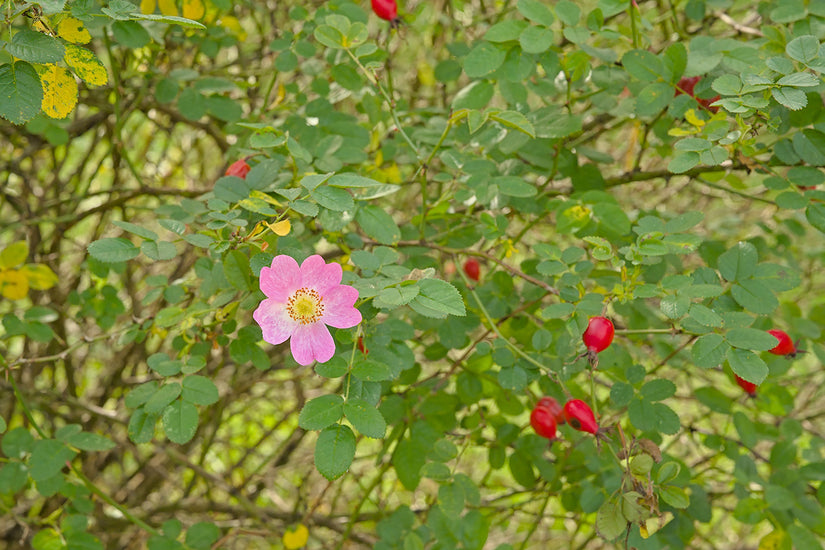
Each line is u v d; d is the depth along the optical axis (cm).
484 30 99
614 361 80
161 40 88
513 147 83
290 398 136
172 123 123
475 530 84
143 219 130
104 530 113
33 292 116
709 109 79
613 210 81
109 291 90
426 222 86
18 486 82
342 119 87
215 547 96
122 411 116
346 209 68
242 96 113
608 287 84
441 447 78
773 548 85
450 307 66
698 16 91
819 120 76
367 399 67
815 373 108
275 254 70
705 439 88
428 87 121
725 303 74
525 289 84
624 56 78
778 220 94
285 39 88
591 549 126
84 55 66
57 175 116
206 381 72
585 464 87
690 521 82
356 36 76
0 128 106
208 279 79
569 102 84
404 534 87
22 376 117
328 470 64
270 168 74
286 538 94
